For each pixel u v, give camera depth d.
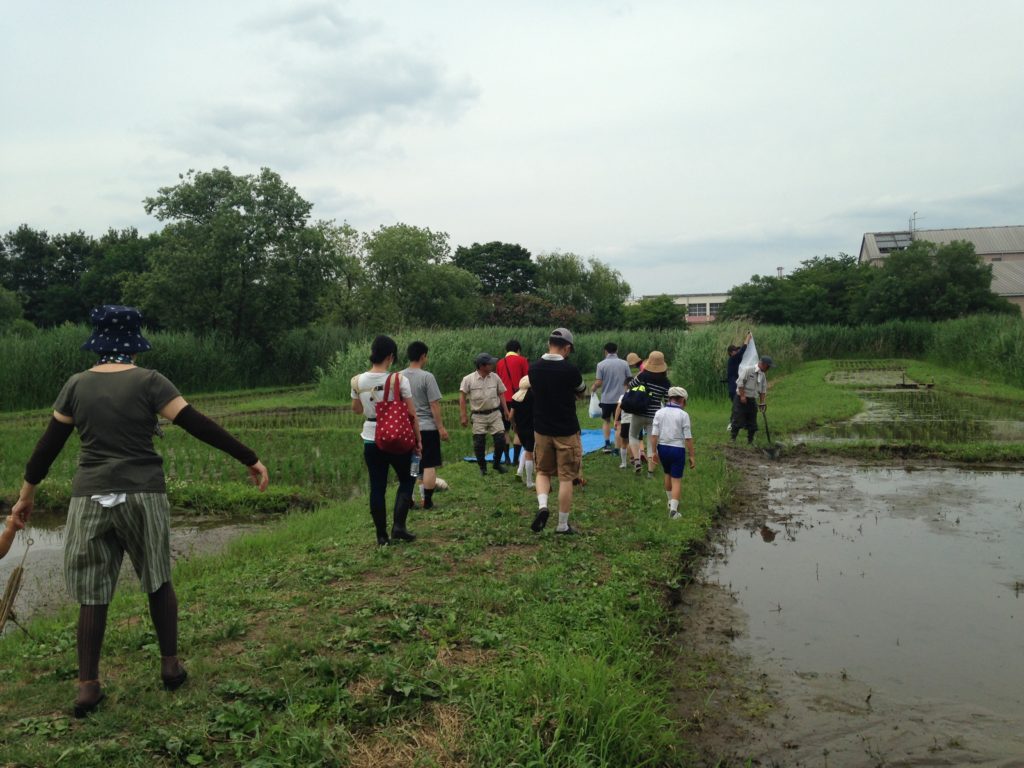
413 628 5.36
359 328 46.25
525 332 42.53
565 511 8.20
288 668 4.61
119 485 3.99
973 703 4.88
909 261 63.88
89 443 4.03
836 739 4.45
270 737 3.81
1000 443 15.09
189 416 4.15
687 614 6.49
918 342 54.16
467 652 5.03
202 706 4.15
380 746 3.84
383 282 58.69
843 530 9.23
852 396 25.52
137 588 7.51
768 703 4.89
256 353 38.06
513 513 9.25
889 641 5.88
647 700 4.57
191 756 3.65
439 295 60.84
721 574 7.58
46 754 3.61
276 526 10.11
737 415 15.80
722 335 24.75
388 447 7.26
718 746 4.38
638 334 52.69
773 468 13.52
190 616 5.61
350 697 4.26
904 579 7.36
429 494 9.56
